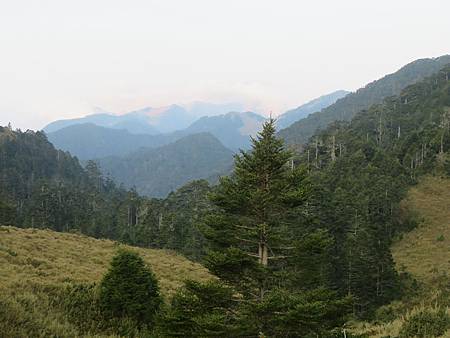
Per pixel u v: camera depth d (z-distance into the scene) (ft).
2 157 576.20
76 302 55.11
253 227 48.14
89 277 84.23
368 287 152.97
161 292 77.56
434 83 628.69
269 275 46.14
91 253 121.19
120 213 357.20
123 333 50.67
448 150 317.42
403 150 349.20
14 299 42.98
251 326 41.96
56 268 86.58
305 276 47.85
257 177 48.44
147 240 257.96
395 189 270.87
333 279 151.74
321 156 387.34
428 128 366.43
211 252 46.32
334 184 291.58
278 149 49.32
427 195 276.00
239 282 48.03
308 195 47.42
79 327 48.34
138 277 58.49
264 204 46.98
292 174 49.24
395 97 638.53
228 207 49.49
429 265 188.34
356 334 47.75
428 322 46.96
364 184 276.62
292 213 50.31
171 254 194.49
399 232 242.37
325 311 42.01
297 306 40.32
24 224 293.23
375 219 233.14
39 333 37.96
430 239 223.92
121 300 56.03
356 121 565.12
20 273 74.02
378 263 156.15
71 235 157.99
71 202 376.48
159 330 46.32
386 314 138.21
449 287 152.35
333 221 177.47
